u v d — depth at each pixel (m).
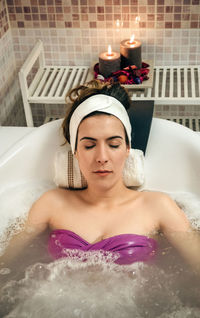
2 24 2.46
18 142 1.95
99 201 1.62
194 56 2.55
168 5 2.39
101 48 2.60
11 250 1.55
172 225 1.58
